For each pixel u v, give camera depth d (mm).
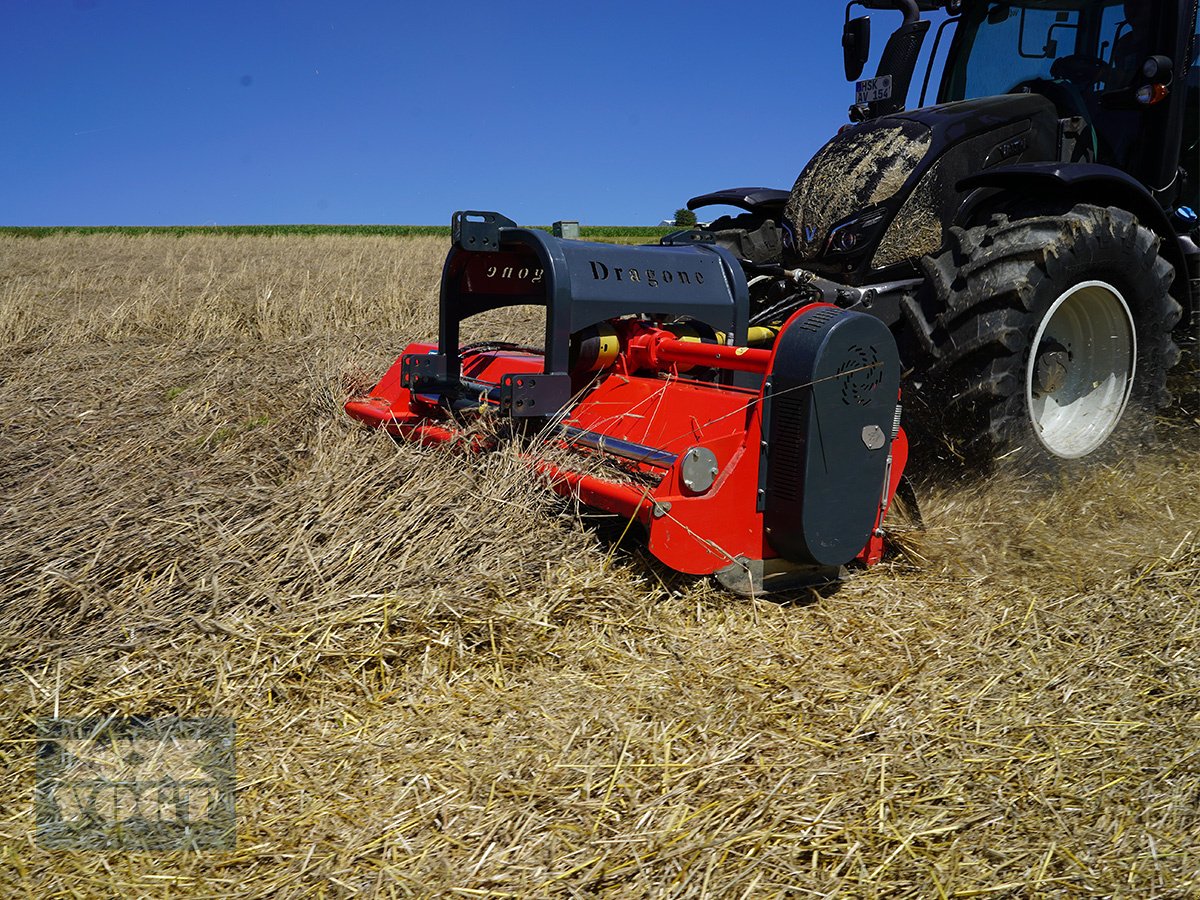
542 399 3055
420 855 1695
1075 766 1940
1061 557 3006
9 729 2080
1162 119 3953
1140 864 1654
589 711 2168
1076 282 3426
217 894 1620
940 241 3734
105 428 4281
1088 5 4234
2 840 1761
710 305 3402
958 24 4777
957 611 2729
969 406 3367
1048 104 4035
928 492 3502
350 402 4086
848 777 1908
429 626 2443
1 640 2369
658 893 1603
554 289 3020
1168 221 3830
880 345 2762
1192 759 1937
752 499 2756
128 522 2971
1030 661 2391
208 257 17141
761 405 2729
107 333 7344
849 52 4727
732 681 2320
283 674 2260
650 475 2803
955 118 3805
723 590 2779
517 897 1595
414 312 8508
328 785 1911
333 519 2910
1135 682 2264
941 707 2184
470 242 3227
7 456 3855
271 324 7652
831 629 2641
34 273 13547
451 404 3518
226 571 2654
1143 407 3777
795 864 1678
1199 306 4125
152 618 2445
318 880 1638
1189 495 3492
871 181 3795
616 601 2654
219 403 4633
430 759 1998
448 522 2850
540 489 2918
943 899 1587
